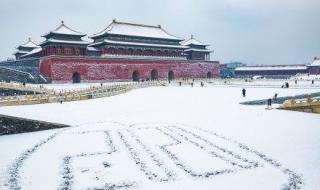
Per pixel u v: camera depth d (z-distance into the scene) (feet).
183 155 58.23
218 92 180.86
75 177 48.06
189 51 362.33
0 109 115.14
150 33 319.06
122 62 279.08
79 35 264.31
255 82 271.49
